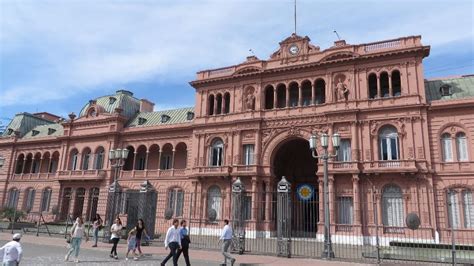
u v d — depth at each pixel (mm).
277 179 45250
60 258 21219
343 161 37656
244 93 45656
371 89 39625
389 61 38281
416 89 36438
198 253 25094
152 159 54188
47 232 39219
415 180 34375
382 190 35875
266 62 45188
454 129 34750
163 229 46062
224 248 19203
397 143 36469
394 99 37188
